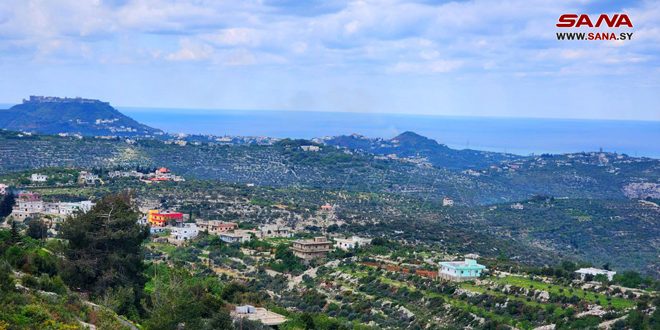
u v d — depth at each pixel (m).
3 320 90.19
